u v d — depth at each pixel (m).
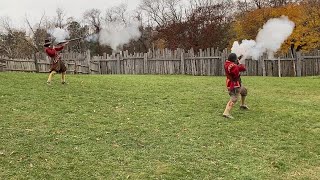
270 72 28.28
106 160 8.26
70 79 17.45
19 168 7.65
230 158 8.70
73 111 11.62
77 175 7.52
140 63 30.78
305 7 31.62
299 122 11.37
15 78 16.31
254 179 7.72
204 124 10.94
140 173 7.73
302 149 9.34
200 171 7.98
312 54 28.41
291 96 15.54
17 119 10.49
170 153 8.82
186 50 43.22
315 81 21.12
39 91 13.91
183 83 18.28
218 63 28.50
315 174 8.09
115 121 10.89
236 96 11.53
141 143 9.34
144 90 15.50
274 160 8.66
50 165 7.86
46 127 9.99
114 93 14.53
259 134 10.28
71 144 8.98
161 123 10.92
